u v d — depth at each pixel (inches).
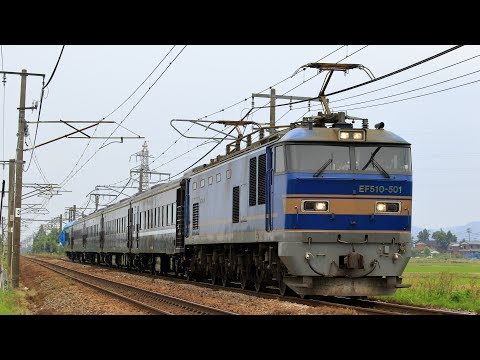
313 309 632.4
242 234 847.1
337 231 691.4
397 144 715.4
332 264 692.1
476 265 3521.2
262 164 776.9
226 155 981.2
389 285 705.6
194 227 1096.8
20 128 1120.2
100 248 2192.4
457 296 792.9
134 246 1646.2
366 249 697.0
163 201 1346.0
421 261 4963.1
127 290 1015.0
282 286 775.1
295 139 702.5
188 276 1214.9
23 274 1861.5
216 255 1027.3
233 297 821.2
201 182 1061.1
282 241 701.9
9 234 1576.0
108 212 2086.6
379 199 700.7
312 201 692.1
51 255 4963.1
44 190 1955.0
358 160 704.4
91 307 753.0
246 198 833.5
